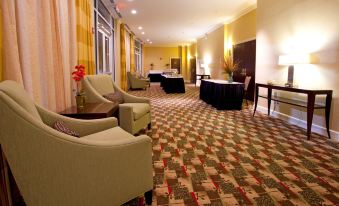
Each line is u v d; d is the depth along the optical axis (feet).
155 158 9.32
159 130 13.44
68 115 8.59
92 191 4.87
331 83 12.33
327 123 12.12
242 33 27.32
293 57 13.69
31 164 4.35
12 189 6.08
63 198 4.65
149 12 26.55
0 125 4.17
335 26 12.03
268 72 18.12
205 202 6.36
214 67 37.06
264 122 15.49
